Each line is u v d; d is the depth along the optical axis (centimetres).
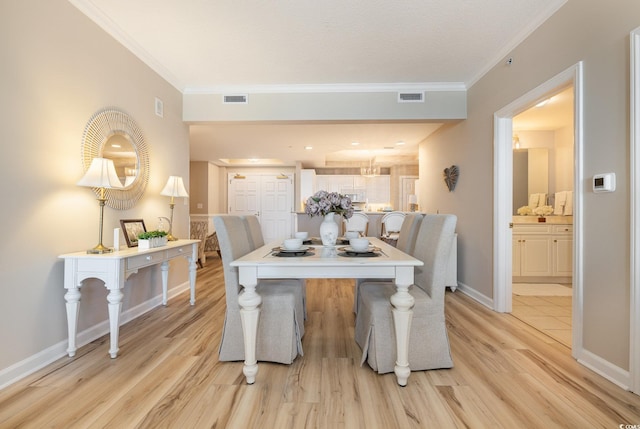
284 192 866
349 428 135
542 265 423
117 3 218
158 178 318
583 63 193
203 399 156
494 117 300
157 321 271
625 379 164
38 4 187
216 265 573
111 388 165
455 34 258
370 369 188
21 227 178
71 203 212
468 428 134
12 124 173
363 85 360
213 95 369
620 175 169
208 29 250
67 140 208
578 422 138
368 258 181
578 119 196
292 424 138
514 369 186
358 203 868
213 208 810
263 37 262
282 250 207
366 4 219
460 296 355
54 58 198
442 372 183
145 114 295
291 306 196
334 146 608
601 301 180
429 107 363
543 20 231
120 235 254
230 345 197
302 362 198
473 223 346
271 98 367
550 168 477
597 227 183
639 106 158
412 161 794
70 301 199
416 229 256
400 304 167
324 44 273
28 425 135
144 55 288
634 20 161
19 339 177
